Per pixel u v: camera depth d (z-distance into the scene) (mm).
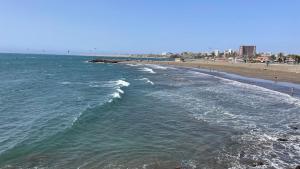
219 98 24359
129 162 9750
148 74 56625
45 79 41531
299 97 25531
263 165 9609
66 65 93688
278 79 43750
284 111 19188
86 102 21688
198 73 59719
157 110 18828
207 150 11094
